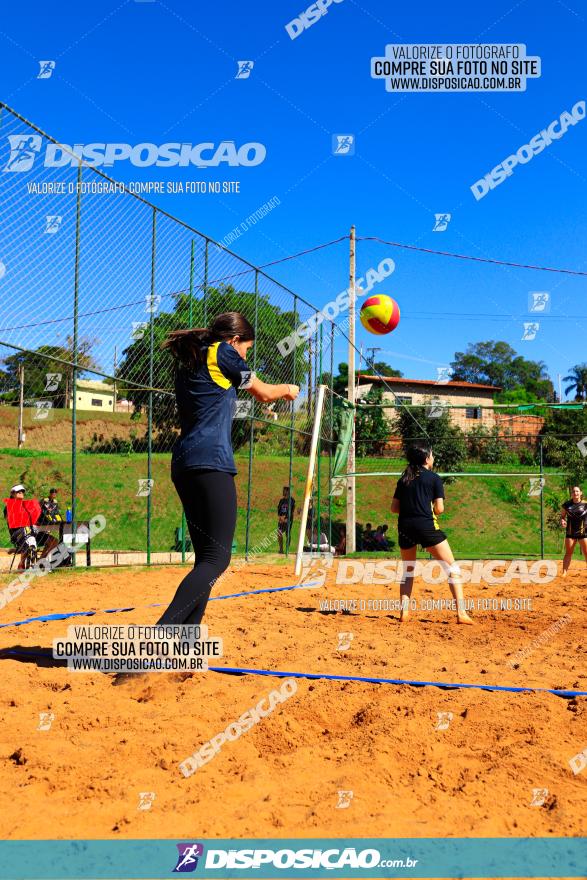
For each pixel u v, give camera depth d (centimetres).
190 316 1188
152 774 279
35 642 502
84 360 1020
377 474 1714
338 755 311
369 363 1866
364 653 511
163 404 1220
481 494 2512
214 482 412
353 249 1838
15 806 248
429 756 309
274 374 1425
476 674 455
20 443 2519
